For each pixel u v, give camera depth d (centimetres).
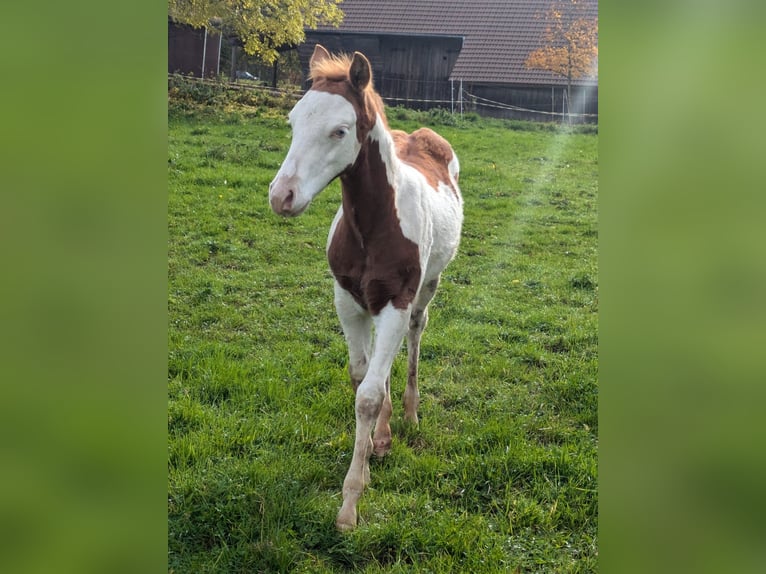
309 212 680
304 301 522
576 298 557
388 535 292
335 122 280
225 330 476
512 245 660
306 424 368
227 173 718
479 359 456
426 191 349
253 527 291
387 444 350
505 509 318
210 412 372
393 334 312
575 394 416
